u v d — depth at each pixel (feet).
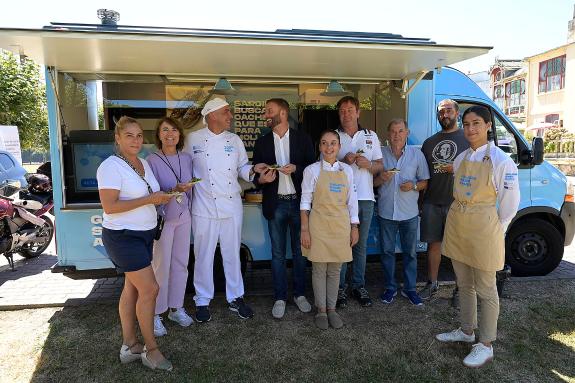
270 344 10.14
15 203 15.69
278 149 11.27
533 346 9.98
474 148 9.30
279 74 13.30
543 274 14.71
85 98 12.76
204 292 11.18
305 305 11.85
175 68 12.11
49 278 15.06
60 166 11.39
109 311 12.03
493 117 14.43
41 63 11.36
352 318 11.45
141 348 9.37
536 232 14.52
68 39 8.86
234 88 13.96
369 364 9.31
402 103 13.87
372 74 13.34
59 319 11.54
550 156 62.49
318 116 14.57
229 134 11.16
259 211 12.66
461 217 9.16
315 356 9.63
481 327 9.25
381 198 12.11
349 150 11.65
